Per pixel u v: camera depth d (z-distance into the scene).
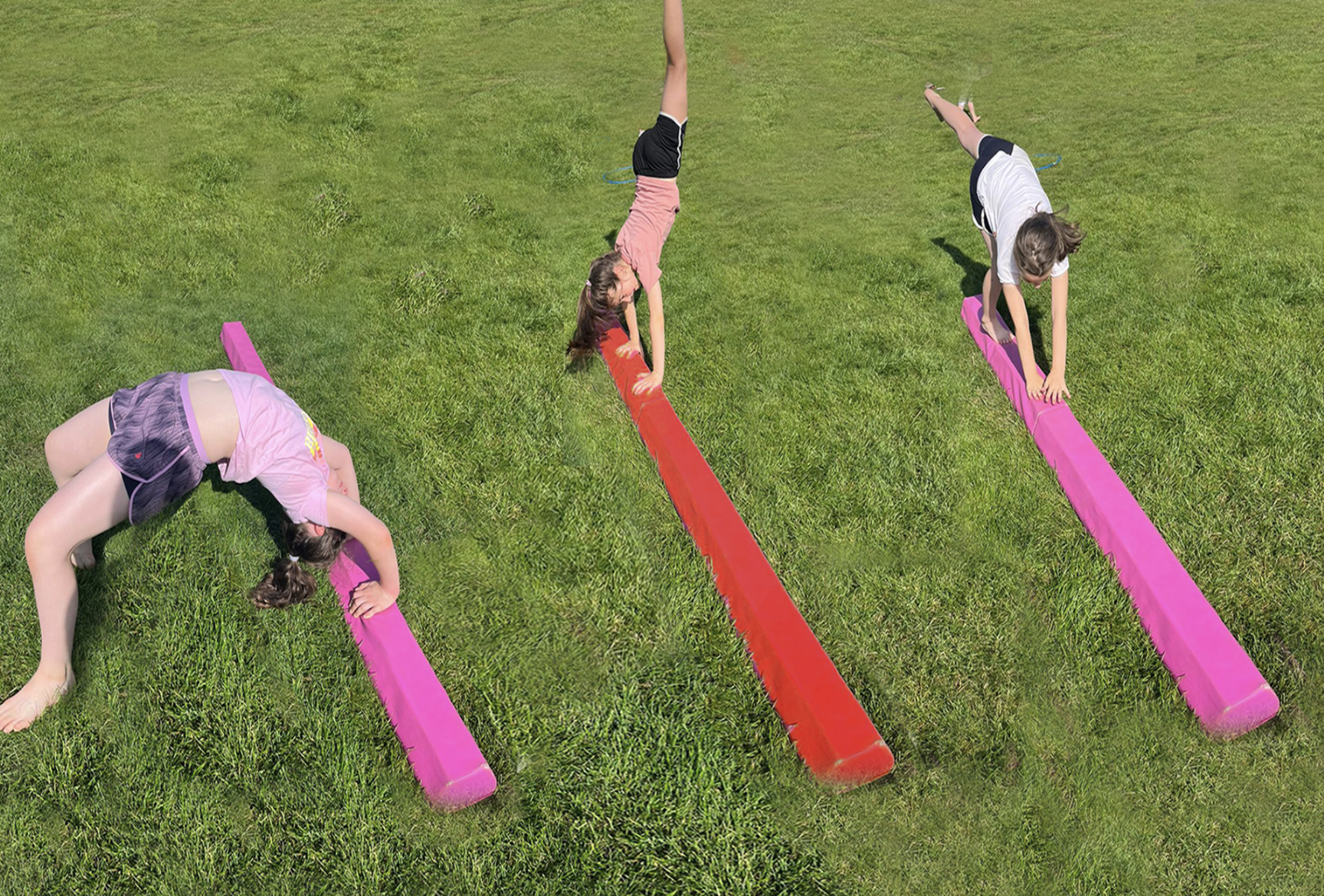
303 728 3.49
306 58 9.62
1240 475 4.46
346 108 8.45
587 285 4.93
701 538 4.22
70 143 7.66
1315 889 3.04
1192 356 5.18
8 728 3.39
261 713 3.52
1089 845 3.18
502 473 4.66
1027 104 8.88
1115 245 6.20
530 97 8.79
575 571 4.15
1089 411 4.89
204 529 4.22
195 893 3.02
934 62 10.05
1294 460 4.50
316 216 6.77
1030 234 4.25
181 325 5.64
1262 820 3.23
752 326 5.71
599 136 8.09
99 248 6.32
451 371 5.32
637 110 8.63
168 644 3.73
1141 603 3.89
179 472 3.37
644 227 4.99
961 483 4.57
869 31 10.99
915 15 11.58
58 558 3.33
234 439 3.38
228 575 4.03
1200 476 4.47
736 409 5.07
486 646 3.83
